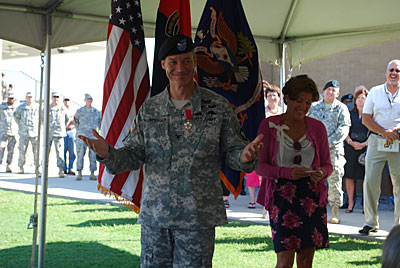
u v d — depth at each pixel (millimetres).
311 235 3340
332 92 7172
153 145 2822
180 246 2750
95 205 9156
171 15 4309
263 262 5125
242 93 4406
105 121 4121
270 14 5984
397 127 5941
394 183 6082
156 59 4246
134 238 6336
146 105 2912
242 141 2807
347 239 6297
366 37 6566
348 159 8281
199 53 4328
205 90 2908
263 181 3586
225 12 4457
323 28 6512
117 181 4078
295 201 3373
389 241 972
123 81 4152
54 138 14195
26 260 5219
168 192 2762
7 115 14984
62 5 4754
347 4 5613
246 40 4496
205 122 2795
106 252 5582
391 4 5590
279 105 8023
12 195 10438
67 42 4988
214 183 2816
